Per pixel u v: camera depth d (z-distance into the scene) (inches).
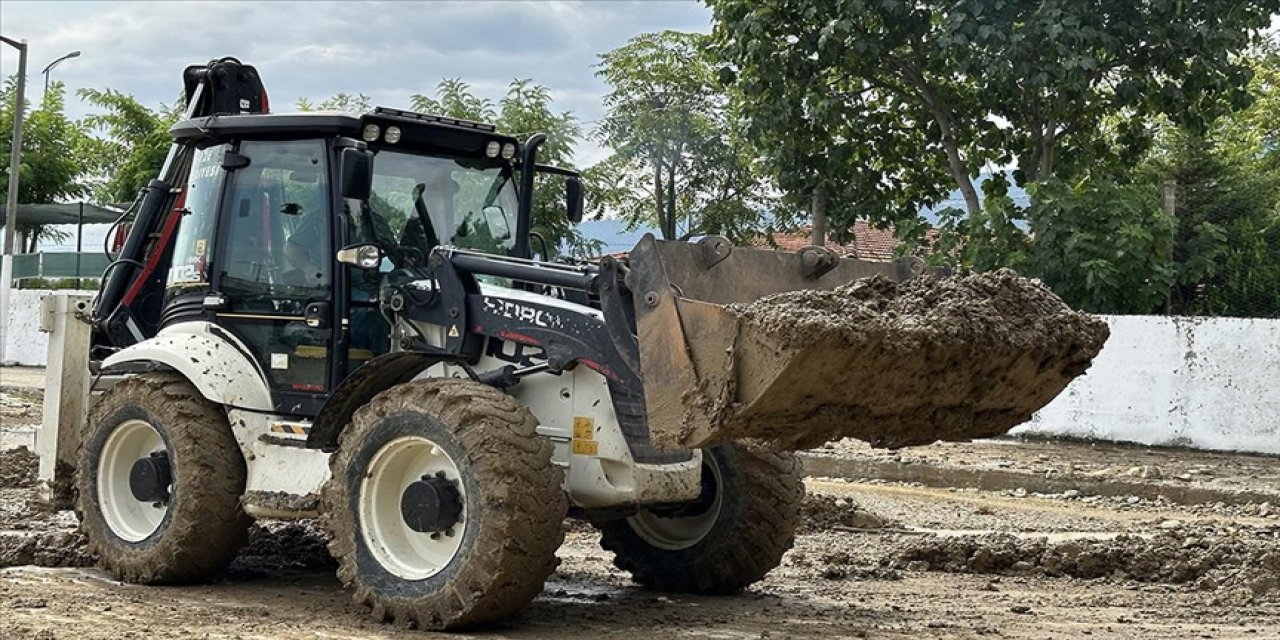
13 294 1234.0
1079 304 724.0
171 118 1630.2
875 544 405.7
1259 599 321.1
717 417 235.5
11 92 1733.5
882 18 765.3
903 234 799.7
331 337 300.0
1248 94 749.3
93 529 322.7
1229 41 729.0
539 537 255.9
